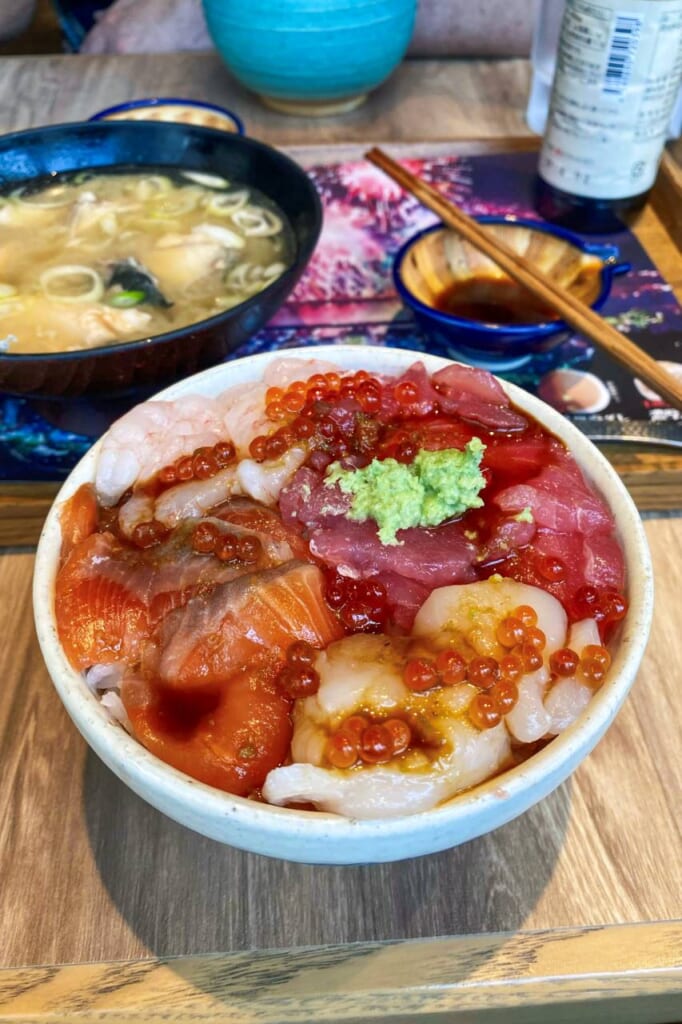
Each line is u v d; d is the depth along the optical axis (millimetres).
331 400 282
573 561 255
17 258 416
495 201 479
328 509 258
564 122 442
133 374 315
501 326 348
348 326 404
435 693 221
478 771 214
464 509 260
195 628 235
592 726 213
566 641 241
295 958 237
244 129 536
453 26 668
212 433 283
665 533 340
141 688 233
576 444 276
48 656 229
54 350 366
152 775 205
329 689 221
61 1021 228
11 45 935
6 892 250
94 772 274
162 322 380
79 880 252
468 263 415
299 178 404
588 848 257
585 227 466
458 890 249
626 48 403
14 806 267
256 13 482
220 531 252
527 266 368
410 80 588
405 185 417
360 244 449
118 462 271
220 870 254
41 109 563
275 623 235
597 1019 258
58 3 927
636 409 366
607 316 409
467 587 241
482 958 236
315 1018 231
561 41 430
